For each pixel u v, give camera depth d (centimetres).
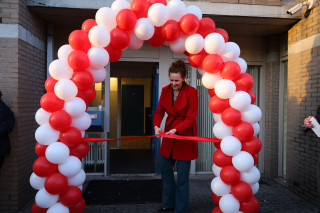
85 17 402
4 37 320
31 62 368
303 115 379
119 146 768
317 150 346
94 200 356
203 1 387
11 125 302
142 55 470
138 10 234
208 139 250
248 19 403
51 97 221
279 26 430
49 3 357
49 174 222
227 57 244
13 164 323
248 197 229
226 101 238
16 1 322
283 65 478
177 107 278
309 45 369
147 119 989
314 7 359
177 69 262
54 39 454
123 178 463
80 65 224
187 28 230
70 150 234
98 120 452
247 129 227
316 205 347
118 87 767
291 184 406
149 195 377
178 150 278
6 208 325
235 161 226
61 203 226
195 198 370
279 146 481
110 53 250
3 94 320
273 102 482
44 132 218
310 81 365
